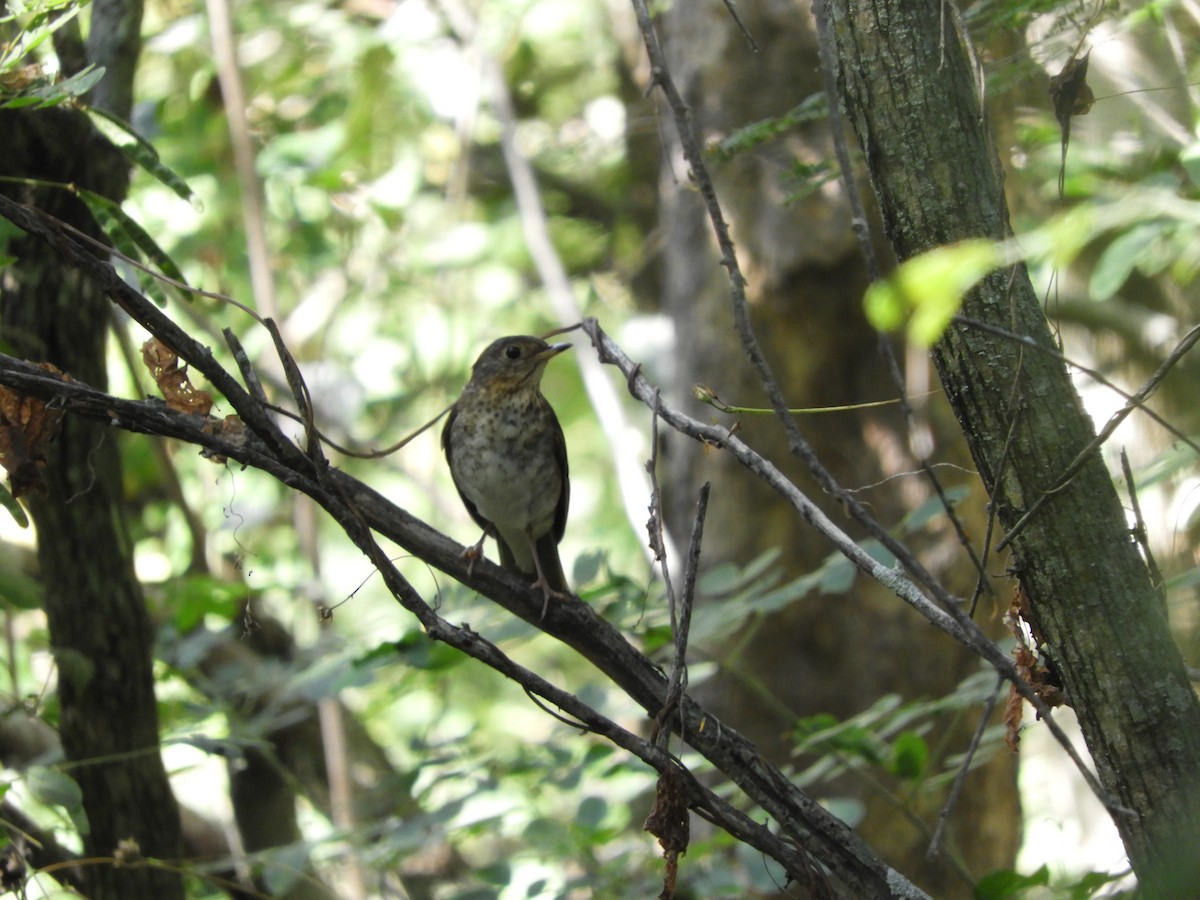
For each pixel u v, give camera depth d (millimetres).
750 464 5312
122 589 8195
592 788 12719
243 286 16031
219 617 10977
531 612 6039
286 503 16188
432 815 8680
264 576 14625
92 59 8305
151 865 7531
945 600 4590
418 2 16094
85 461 7992
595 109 18547
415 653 8242
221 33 13031
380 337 17719
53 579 8062
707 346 11922
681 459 12391
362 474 17734
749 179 11680
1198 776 4668
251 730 9352
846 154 4785
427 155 18688
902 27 4965
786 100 11594
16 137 7539
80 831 7449
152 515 14492
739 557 11609
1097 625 4805
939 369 5059
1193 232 7094
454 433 10320
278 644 12391
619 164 18266
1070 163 8648
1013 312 4852
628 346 16375
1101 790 4398
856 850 5566
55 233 5203
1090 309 11797
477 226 16516
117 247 6512
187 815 10859
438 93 16672
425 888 11969
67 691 8117
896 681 11195
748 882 9039
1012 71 6867
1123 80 8352
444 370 17906
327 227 16875
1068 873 9422
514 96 19453
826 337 11492
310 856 9062
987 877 6191
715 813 5449
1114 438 11781
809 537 11562
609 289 18812
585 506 21000
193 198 6621
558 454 10359
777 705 8469
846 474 11422
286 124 17484
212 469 14773
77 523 7984
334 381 15930
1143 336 11883
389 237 17484
